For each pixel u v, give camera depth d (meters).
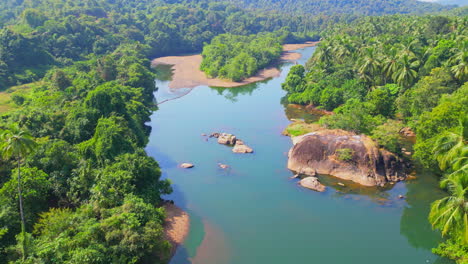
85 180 51.59
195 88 134.25
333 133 70.31
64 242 38.09
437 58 94.31
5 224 40.88
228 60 154.88
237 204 58.19
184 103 115.44
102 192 47.66
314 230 51.44
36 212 46.38
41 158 53.62
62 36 153.88
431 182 61.66
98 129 61.97
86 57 153.00
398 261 45.00
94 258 36.53
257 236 50.41
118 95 80.06
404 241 48.66
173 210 56.34
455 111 58.66
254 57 163.88
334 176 64.94
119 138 61.66
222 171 69.00
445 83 81.88
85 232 39.47
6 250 38.44
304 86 112.50
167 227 51.44
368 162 62.78
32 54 130.50
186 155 76.44
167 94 125.81
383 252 46.72
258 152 76.75
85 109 73.88
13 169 50.03
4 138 37.84
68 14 198.00
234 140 82.12
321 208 56.34
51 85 101.19
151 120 99.19
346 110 85.75
